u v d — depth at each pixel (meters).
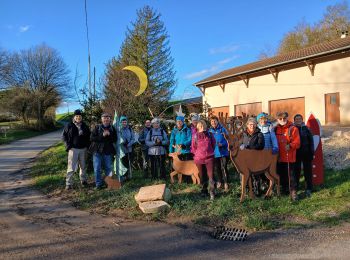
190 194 8.07
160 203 7.03
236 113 29.31
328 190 7.88
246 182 7.27
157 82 41.91
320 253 4.84
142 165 11.39
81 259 4.88
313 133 8.41
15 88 54.38
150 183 9.30
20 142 30.70
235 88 29.39
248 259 4.75
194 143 7.77
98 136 8.95
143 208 6.86
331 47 22.08
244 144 7.66
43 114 56.31
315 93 22.94
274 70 25.44
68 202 8.10
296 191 7.59
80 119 9.34
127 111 12.05
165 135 9.94
